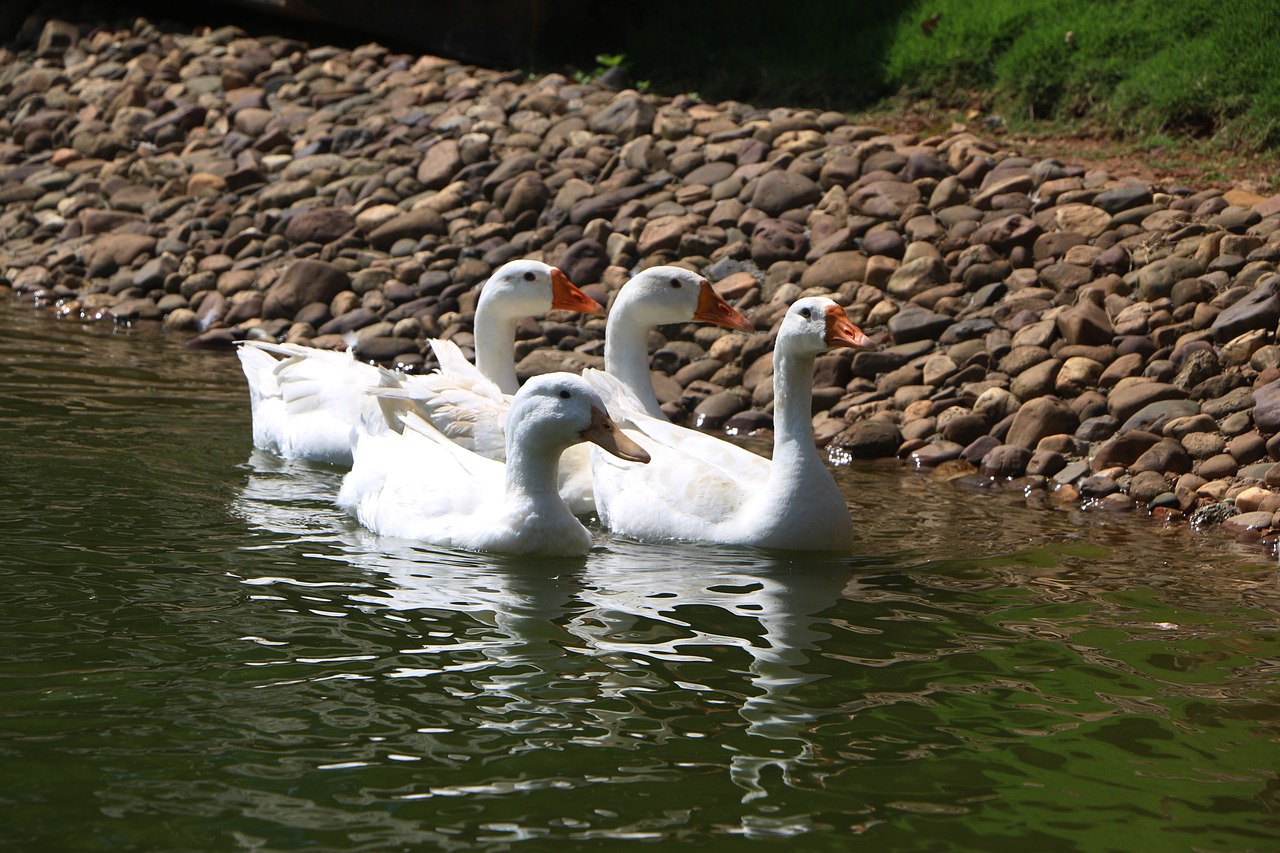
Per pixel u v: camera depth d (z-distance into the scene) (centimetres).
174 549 925
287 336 1730
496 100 2173
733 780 617
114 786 586
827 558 1010
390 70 2352
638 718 682
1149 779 634
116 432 1241
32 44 2650
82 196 2116
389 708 679
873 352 1541
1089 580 964
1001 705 718
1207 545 1078
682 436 1147
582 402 970
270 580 874
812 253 1727
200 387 1459
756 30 2431
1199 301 1470
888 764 641
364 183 2003
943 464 1349
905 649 802
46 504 1003
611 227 1833
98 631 760
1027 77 2081
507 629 808
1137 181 1742
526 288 1329
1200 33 2053
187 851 536
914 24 2262
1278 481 1180
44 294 1894
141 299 1866
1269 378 1320
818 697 721
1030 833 579
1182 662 793
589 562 980
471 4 2383
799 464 1034
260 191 2055
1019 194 1731
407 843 549
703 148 1967
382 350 1669
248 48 2464
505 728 662
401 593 868
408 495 1037
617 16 2572
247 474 1159
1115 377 1398
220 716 659
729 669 757
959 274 1634
